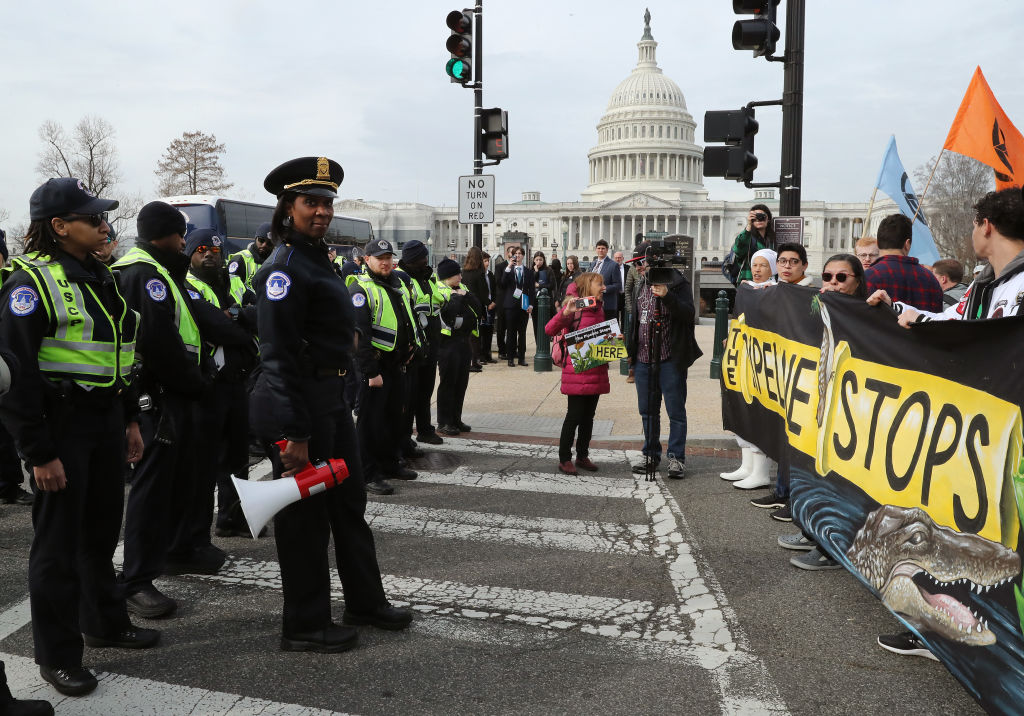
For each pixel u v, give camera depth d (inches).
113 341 135.6
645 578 178.2
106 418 136.5
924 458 132.4
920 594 131.4
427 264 303.9
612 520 221.6
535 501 239.9
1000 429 111.9
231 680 131.0
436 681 130.6
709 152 322.0
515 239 1481.3
